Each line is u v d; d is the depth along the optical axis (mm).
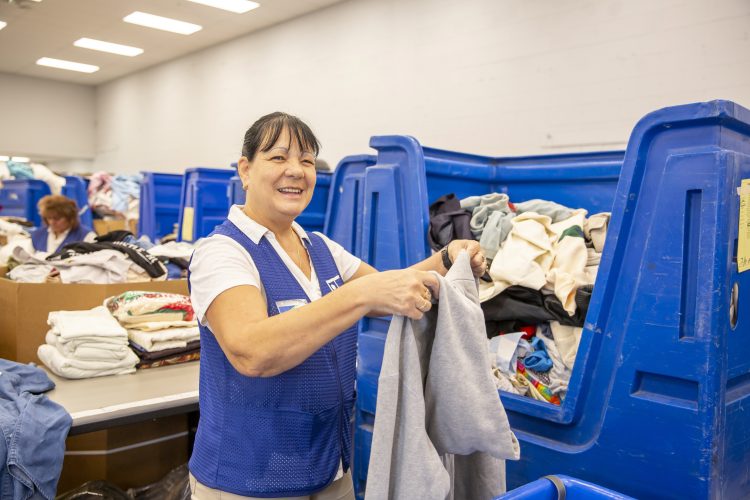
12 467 1812
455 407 1264
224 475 1361
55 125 14406
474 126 6492
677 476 1676
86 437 2545
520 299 2361
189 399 2225
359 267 1728
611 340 1858
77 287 2900
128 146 13680
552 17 5699
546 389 2150
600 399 1880
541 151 5859
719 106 1637
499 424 1300
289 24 9031
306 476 1368
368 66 7754
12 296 2816
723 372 1640
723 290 1637
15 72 13555
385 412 1214
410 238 2447
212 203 5562
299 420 1357
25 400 2025
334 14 8250
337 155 8320
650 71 4984
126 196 7629
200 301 1312
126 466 2613
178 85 11789
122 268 3148
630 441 1777
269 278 1375
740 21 4438
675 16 4805
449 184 2947
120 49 11211
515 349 2260
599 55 5340
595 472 1858
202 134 11219
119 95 13875
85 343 2457
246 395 1348
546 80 5773
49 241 4762
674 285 1707
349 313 1175
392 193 2506
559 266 2336
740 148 1800
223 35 10031
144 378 2482
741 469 1782
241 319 1215
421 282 1204
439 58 6844
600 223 2490
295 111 9008
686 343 1671
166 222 6652
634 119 5113
